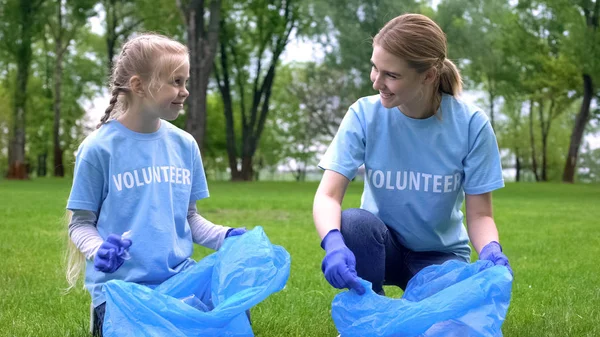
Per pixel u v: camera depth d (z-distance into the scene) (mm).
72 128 37625
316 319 3100
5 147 34781
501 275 2035
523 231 7664
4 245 5738
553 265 5020
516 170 42281
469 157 2582
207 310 2369
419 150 2598
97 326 2590
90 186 2564
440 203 2617
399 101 2396
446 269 2311
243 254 2305
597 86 25781
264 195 14945
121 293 2152
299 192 16922
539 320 3076
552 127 43000
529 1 26422
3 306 3332
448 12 22344
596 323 3016
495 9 22797
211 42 20266
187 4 20828
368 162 2646
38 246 5719
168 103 2543
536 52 28234
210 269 2445
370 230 2475
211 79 30516
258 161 45094
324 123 36000
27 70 27156
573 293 3758
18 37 26312
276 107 40750
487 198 2611
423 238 2686
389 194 2648
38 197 12969
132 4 28000
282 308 3355
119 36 29375
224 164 43938
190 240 2732
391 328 2041
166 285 2414
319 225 2412
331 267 2170
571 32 22812
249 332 2221
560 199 15617
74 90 35906
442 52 2373
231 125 29172
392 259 2732
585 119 28641
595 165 43219
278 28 27250
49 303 3420
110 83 2748
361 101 2686
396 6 21203
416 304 2035
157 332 2094
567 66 26922
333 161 2580
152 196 2602
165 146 2695
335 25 22188
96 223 2625
